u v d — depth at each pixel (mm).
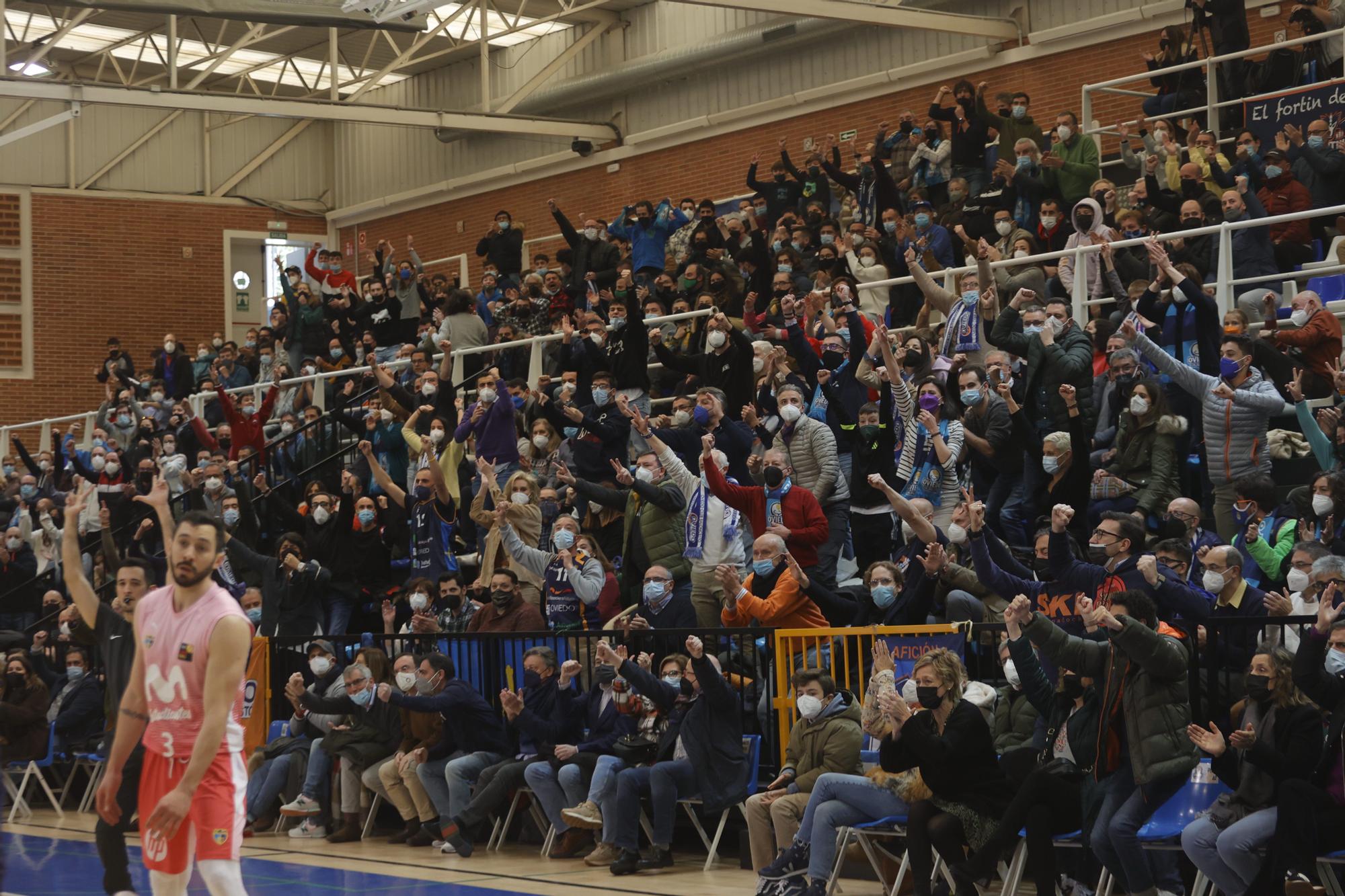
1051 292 13516
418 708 10812
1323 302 12906
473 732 11055
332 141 29266
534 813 10906
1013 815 7543
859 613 10102
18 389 26859
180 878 5992
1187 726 7438
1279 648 7223
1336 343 11086
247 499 15258
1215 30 16172
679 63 23766
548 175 26016
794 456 11250
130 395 20828
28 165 27234
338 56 27469
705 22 23891
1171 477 10430
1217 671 7855
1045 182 15273
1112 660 7590
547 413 13312
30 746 13742
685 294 16844
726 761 9609
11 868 10617
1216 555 8312
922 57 21453
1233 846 6977
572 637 10805
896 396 11469
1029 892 8562
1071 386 10000
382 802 12461
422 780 11070
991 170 16562
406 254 28328
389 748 11625
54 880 10086
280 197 29109
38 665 14727
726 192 23594
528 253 26078
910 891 8805
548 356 17062
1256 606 8344
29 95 19984
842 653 9633
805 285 15516
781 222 16688
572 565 11625
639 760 10102
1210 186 14328
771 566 9914
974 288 12633
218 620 5809
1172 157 14945
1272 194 13703
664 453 11547
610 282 18609
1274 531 9656
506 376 17156
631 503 12000
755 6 18438
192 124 28547
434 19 25938
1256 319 12352
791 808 8859
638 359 14062
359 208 28953
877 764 8836
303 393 18938
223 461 16672
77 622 14258
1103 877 7645
